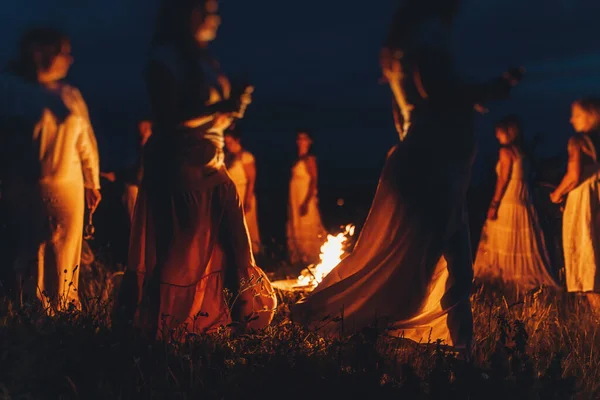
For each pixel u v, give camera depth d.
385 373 4.78
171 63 5.58
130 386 4.29
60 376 4.36
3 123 6.02
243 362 4.82
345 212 14.26
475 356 5.36
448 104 5.31
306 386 4.35
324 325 5.41
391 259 5.54
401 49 5.44
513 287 8.68
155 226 5.77
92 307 5.69
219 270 5.90
